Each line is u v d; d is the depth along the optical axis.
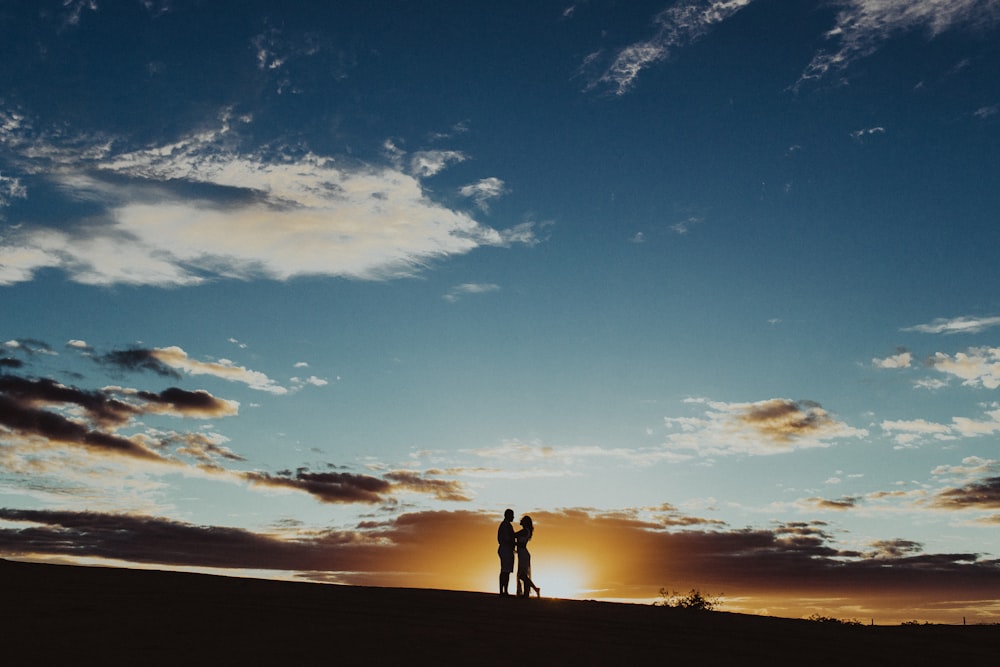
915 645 19.09
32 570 22.27
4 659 11.71
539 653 14.59
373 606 19.64
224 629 15.02
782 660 15.96
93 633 13.93
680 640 17.50
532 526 25.45
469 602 21.88
